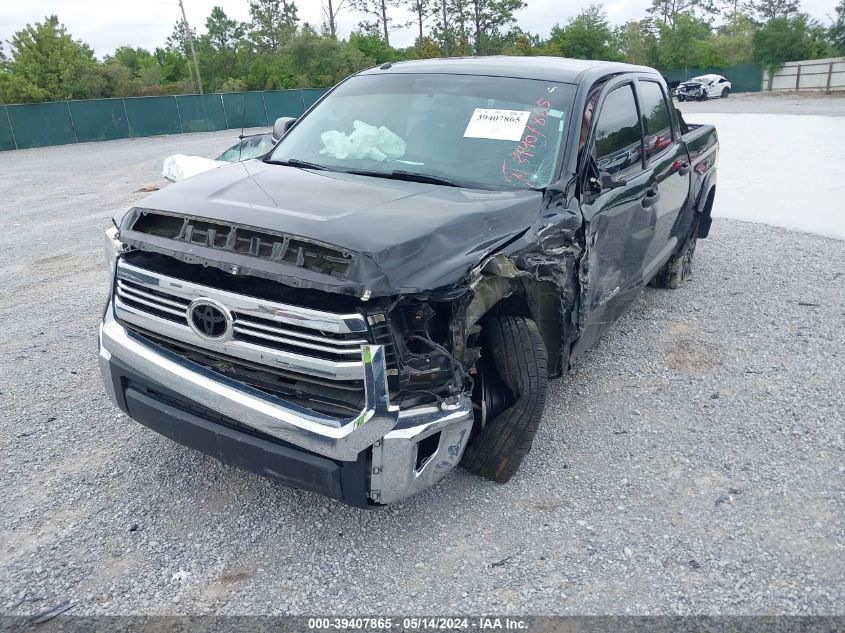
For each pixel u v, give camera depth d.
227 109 40.50
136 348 3.08
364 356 2.60
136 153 26.34
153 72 70.44
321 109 4.64
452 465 3.04
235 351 2.81
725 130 20.84
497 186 3.69
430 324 2.90
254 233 2.83
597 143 4.16
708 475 3.78
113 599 2.80
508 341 3.36
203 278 2.94
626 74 4.94
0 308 6.45
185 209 3.06
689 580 2.99
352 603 2.82
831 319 6.03
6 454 3.87
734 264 7.70
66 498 3.46
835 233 9.00
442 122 4.11
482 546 3.18
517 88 4.22
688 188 6.04
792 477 3.76
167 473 3.69
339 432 2.64
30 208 12.57
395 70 4.75
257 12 77.00
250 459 2.89
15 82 47.97
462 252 2.90
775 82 52.81
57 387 4.73
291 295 2.77
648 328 5.89
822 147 16.28
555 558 3.11
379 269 2.62
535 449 4.01
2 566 2.97
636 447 4.05
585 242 3.78
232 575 2.96
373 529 3.27
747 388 4.80
